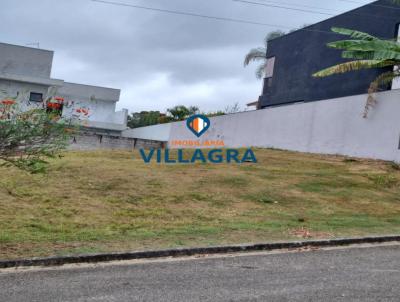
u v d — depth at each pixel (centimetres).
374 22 2095
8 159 603
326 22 2386
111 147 2775
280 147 2155
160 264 611
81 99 3531
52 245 667
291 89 2609
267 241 737
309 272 583
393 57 1486
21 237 705
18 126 576
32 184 1097
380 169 1524
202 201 1065
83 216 879
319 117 1953
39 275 545
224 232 797
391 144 1616
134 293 484
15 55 2870
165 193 1108
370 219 980
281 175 1420
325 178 1407
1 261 571
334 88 2272
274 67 2800
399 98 1603
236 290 500
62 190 1065
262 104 2873
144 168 1411
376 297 481
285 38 2714
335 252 708
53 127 607
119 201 1014
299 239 760
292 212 1016
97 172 1278
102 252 632
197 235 768
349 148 1791
